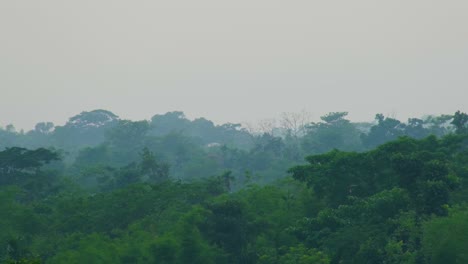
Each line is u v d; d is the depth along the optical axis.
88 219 102.44
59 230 102.06
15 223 100.94
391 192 79.00
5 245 95.19
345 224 80.62
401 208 78.62
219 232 87.50
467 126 130.62
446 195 77.00
